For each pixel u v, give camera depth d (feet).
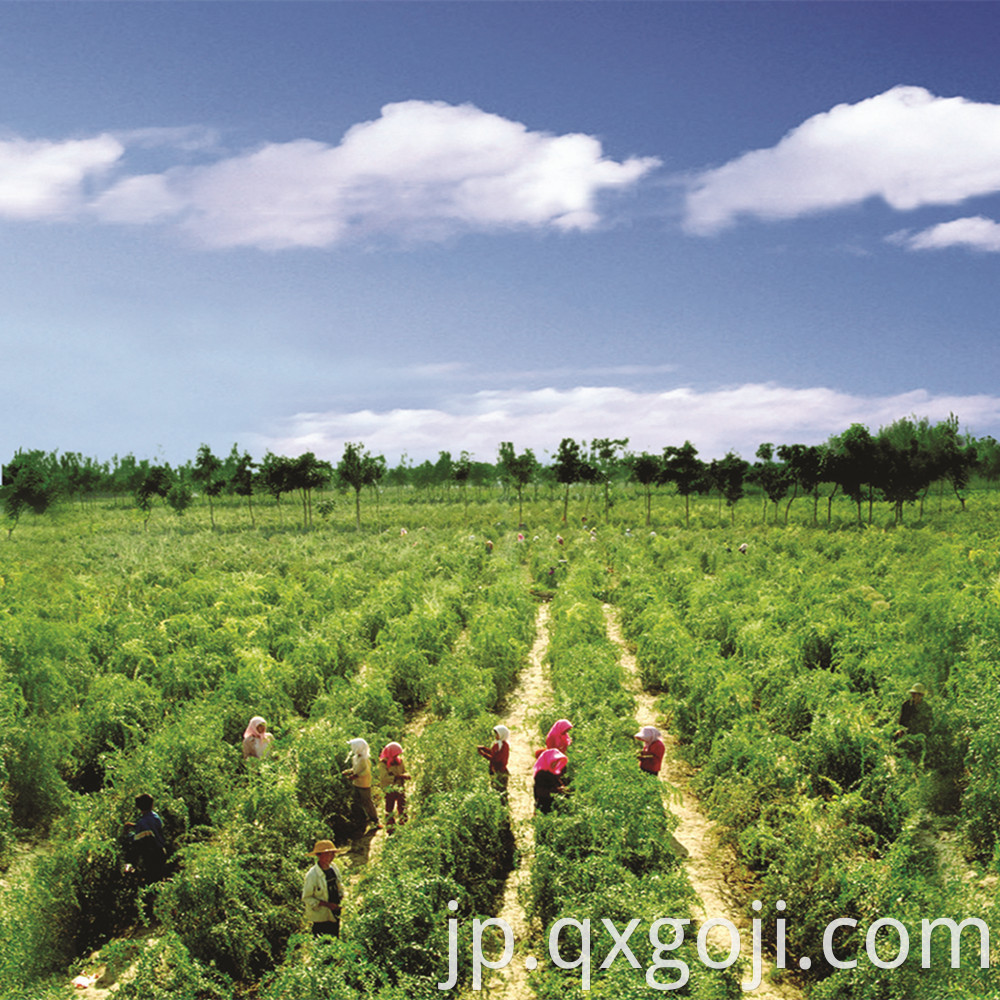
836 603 60.85
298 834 28.12
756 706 46.26
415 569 90.22
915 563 81.15
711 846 31.63
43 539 151.94
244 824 27.30
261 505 261.85
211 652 49.75
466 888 26.94
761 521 174.50
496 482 288.92
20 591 67.62
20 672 40.81
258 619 57.06
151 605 66.33
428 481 266.36
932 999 17.90
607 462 193.88
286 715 41.91
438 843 25.98
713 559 107.14
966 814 28.53
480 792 29.48
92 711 37.29
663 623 56.54
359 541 145.79
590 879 23.49
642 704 51.52
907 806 28.73
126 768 29.96
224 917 23.31
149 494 193.36
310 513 219.20
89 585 72.64
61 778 34.24
